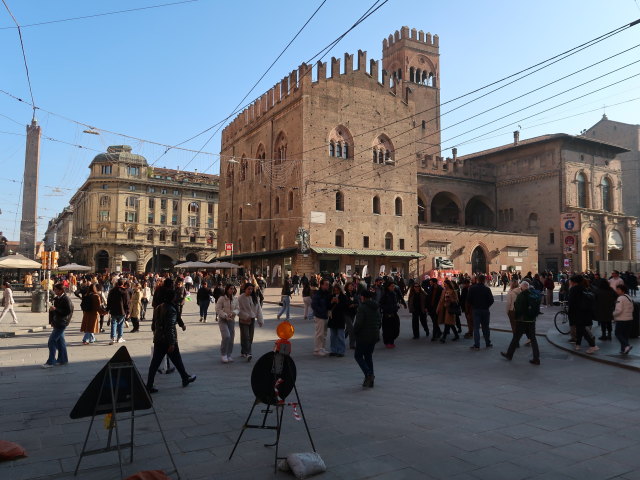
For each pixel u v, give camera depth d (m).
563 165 58.19
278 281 49.44
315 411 7.72
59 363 11.49
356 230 48.72
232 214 63.25
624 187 74.06
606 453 5.96
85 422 7.13
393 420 7.26
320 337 13.23
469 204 68.44
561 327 18.08
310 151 46.84
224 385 9.55
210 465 5.54
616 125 75.75
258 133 56.66
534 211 60.66
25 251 27.91
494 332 18.11
